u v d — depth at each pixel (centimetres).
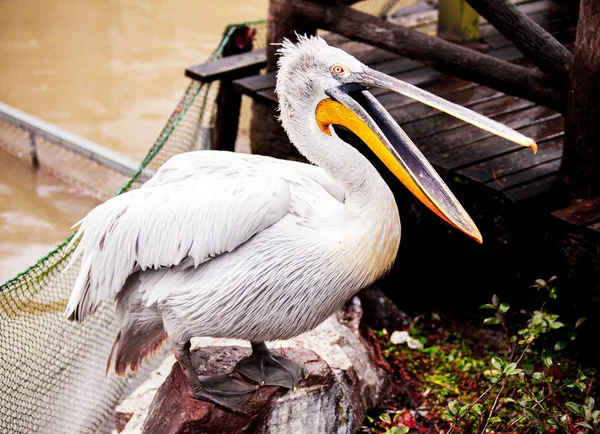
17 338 468
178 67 1002
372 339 498
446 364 491
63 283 488
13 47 1045
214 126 711
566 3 816
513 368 369
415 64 695
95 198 748
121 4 1173
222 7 1161
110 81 969
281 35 643
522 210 488
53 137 768
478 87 654
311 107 350
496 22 502
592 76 455
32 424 433
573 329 410
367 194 338
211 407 361
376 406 450
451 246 553
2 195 752
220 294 340
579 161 476
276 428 376
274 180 338
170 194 342
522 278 519
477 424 430
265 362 380
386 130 350
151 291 350
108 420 477
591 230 453
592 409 365
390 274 579
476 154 544
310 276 339
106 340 503
